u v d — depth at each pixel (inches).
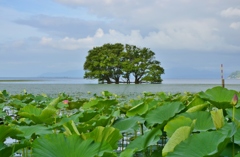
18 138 138.3
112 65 1702.8
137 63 1737.2
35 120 194.1
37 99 386.9
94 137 122.6
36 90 849.5
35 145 107.6
